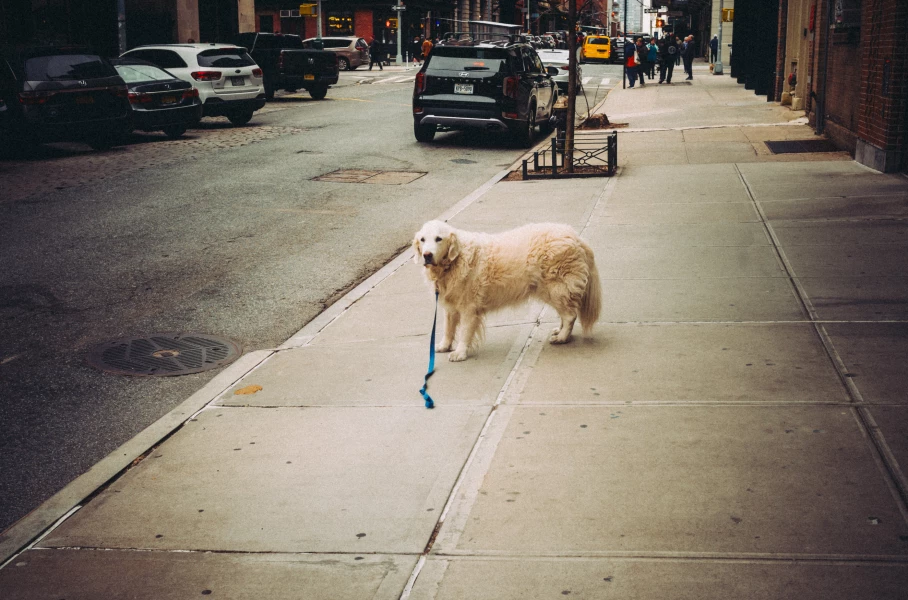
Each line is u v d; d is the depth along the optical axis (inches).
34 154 638.5
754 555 136.3
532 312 279.6
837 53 597.6
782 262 312.7
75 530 157.2
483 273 231.5
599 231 379.9
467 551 142.9
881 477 158.1
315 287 324.2
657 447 175.5
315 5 2336.4
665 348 233.6
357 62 1946.4
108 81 641.0
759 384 204.2
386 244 384.8
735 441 175.8
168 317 292.2
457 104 671.1
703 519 147.6
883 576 129.0
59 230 407.5
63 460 193.3
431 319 277.3
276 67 1071.6
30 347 265.1
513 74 668.1
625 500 155.6
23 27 986.7
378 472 173.0
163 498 167.2
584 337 247.0
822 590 126.6
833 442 172.7
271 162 602.5
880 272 292.4
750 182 470.0
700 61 2320.4
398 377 227.1
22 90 603.2
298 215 442.3
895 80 453.1
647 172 526.0
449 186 524.4
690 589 128.9
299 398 216.2
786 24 893.2
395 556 142.9
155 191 498.6
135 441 194.5
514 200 464.4
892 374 205.0
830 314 252.8
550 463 171.8
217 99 778.8
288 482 171.2
